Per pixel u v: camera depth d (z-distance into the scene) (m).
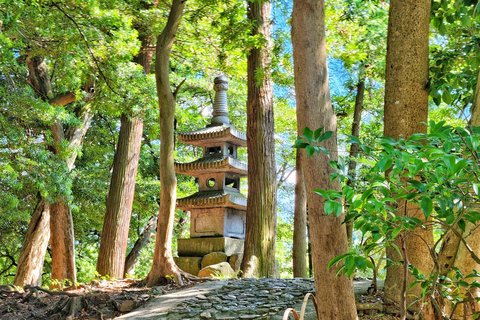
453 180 2.53
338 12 13.23
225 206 13.09
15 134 12.56
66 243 15.84
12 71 15.27
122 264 14.68
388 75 6.35
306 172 4.64
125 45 12.58
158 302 8.41
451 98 5.95
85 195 18.30
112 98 13.29
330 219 4.53
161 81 9.91
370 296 6.81
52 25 11.66
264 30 12.85
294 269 13.19
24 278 15.28
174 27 9.91
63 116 13.30
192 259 12.62
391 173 2.65
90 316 8.03
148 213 21.64
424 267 5.67
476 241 4.25
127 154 15.17
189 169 13.34
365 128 16.98
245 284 9.00
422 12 6.17
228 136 13.12
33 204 17.59
